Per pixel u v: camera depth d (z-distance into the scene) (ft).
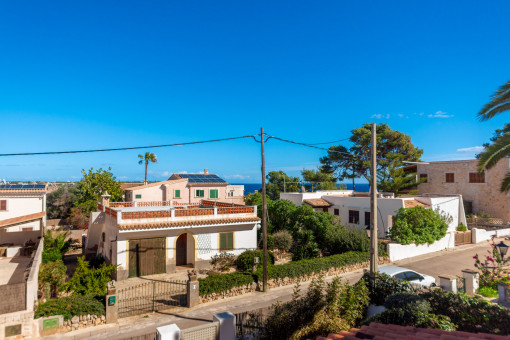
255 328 33.96
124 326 40.75
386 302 34.09
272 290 54.70
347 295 35.53
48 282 47.34
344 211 99.19
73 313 39.91
